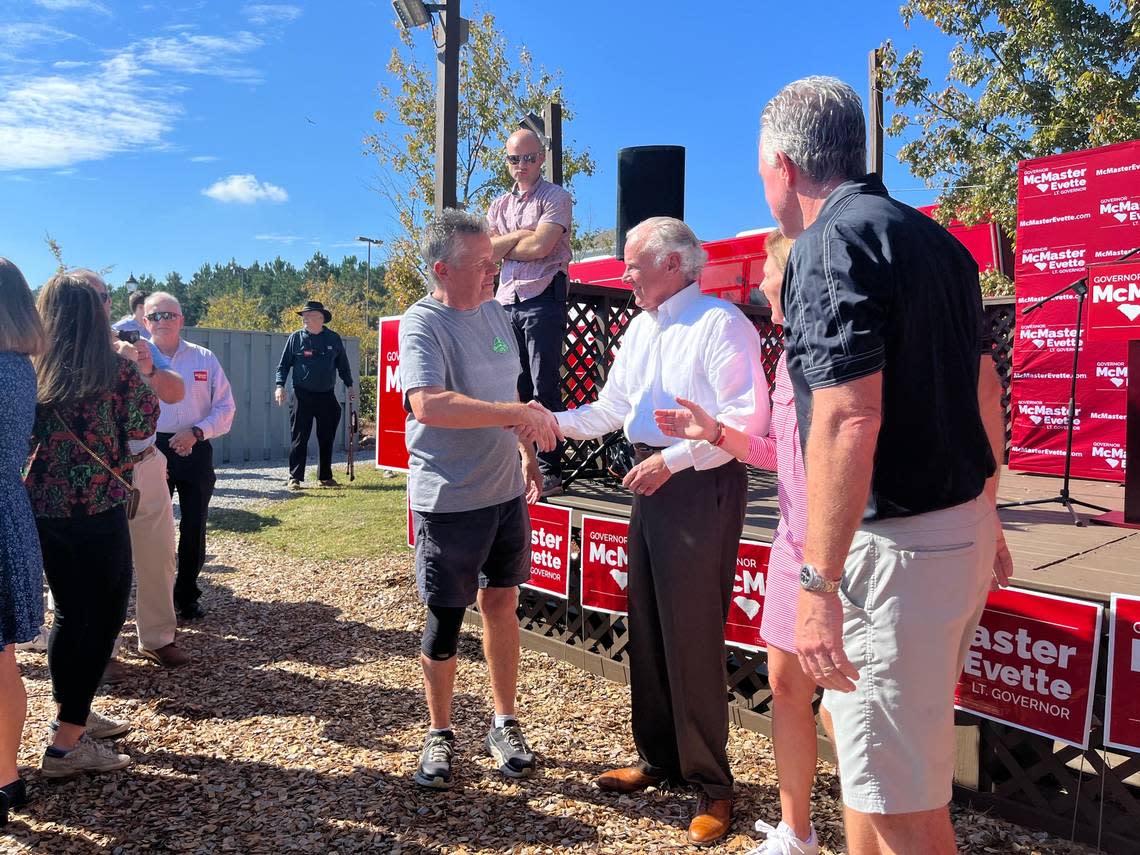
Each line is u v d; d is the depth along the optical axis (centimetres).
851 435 146
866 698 158
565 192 443
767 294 242
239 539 694
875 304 148
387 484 1019
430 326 282
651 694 279
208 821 267
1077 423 526
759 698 338
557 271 446
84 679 292
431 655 289
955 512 157
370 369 3462
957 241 167
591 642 411
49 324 282
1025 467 553
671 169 670
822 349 150
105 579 293
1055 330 535
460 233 279
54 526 283
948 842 160
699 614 255
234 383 1370
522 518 304
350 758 311
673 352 265
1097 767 250
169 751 317
